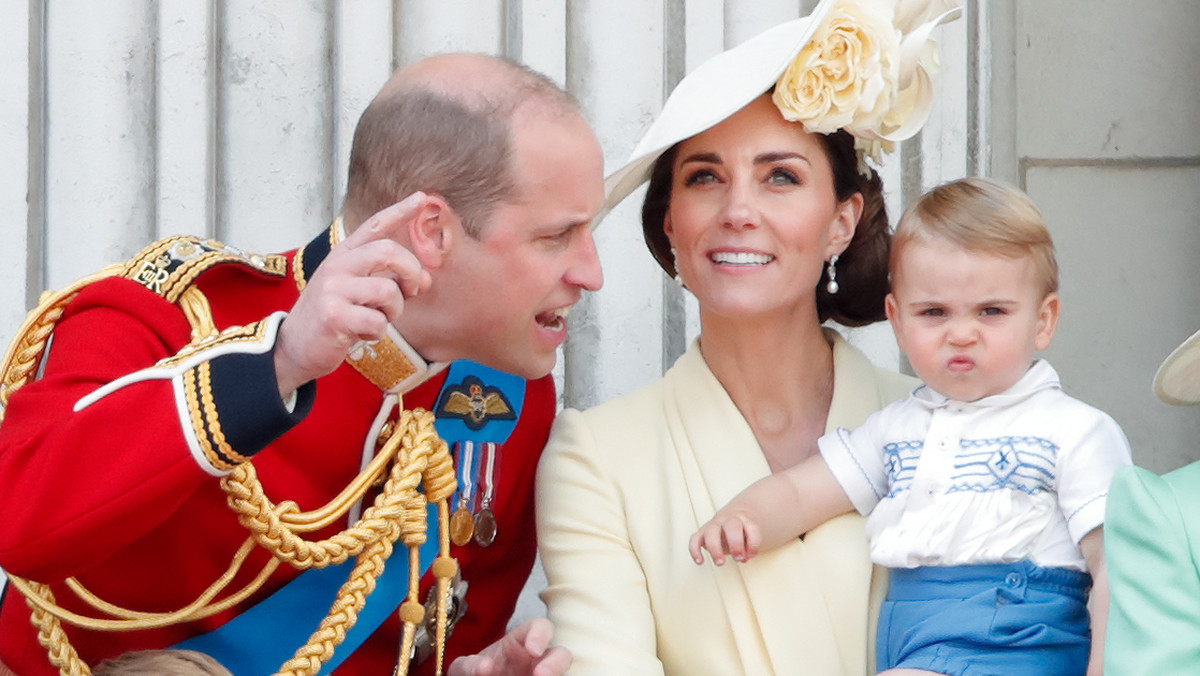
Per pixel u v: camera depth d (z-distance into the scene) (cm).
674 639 912
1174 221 1362
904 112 962
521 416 965
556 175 842
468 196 831
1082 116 1370
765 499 899
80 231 1235
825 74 929
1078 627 847
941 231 888
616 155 1323
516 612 1289
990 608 839
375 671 892
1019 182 1366
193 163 1242
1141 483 789
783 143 939
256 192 1270
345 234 879
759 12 1338
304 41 1280
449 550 891
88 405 748
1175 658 752
